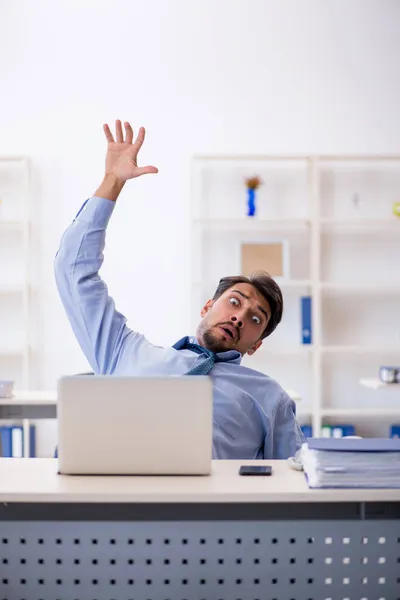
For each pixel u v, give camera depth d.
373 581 1.42
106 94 4.93
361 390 4.98
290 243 4.96
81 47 4.92
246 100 4.97
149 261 4.91
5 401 3.54
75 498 1.32
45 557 1.40
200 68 4.96
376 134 5.00
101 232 2.22
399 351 4.99
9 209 4.89
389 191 4.97
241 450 2.10
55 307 4.89
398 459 1.39
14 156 4.68
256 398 2.20
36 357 4.88
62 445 1.47
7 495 1.32
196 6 4.95
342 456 1.39
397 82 4.99
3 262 4.90
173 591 1.40
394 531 1.42
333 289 5.00
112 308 2.26
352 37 4.98
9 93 4.90
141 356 2.22
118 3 4.93
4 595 1.40
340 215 4.96
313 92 4.98
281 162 4.95
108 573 1.40
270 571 1.41
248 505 1.42
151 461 1.48
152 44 4.95
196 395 1.48
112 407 1.47
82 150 4.91
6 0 4.90
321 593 1.41
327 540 1.41
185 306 4.91
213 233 4.93
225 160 4.92
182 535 1.40
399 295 5.01
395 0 4.97
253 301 2.36
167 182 4.93
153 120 4.94
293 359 4.96
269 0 4.96
